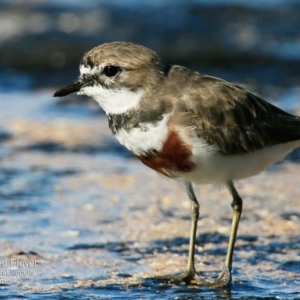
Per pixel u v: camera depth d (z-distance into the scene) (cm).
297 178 1585
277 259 1203
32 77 2297
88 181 1563
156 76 1094
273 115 1138
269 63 2436
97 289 1096
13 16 2728
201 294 1088
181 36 2628
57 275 1144
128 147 1106
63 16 2750
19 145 1770
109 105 1106
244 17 2814
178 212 1402
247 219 1364
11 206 1417
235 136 1091
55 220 1358
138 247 1250
